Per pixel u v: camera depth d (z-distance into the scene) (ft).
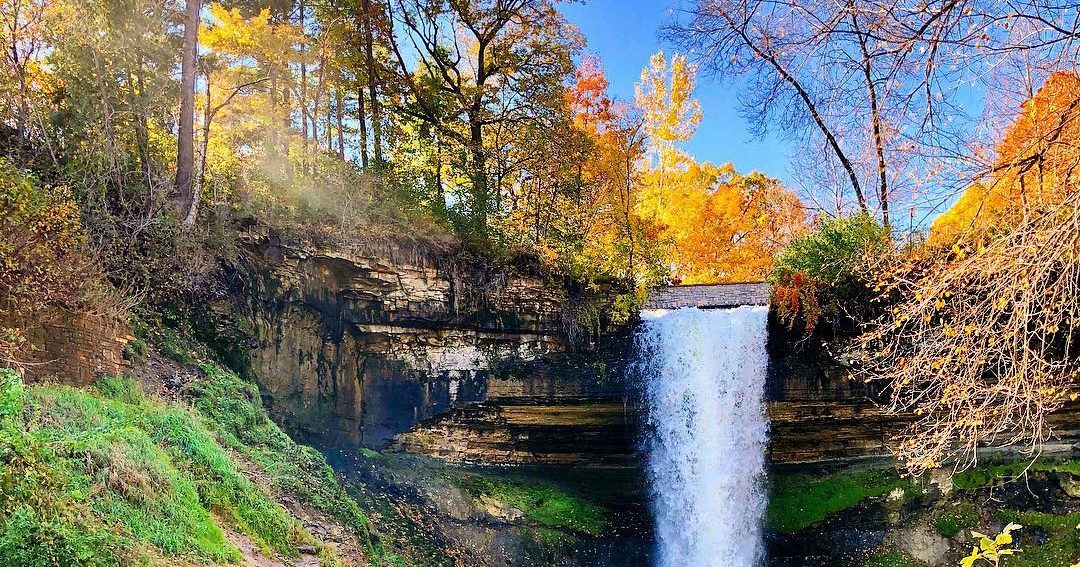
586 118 93.50
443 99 77.77
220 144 75.56
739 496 59.11
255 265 49.21
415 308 55.67
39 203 32.91
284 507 35.70
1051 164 19.29
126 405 32.27
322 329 52.26
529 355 59.77
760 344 57.98
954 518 55.57
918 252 26.68
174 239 44.86
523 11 80.23
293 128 81.30
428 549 47.42
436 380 56.70
